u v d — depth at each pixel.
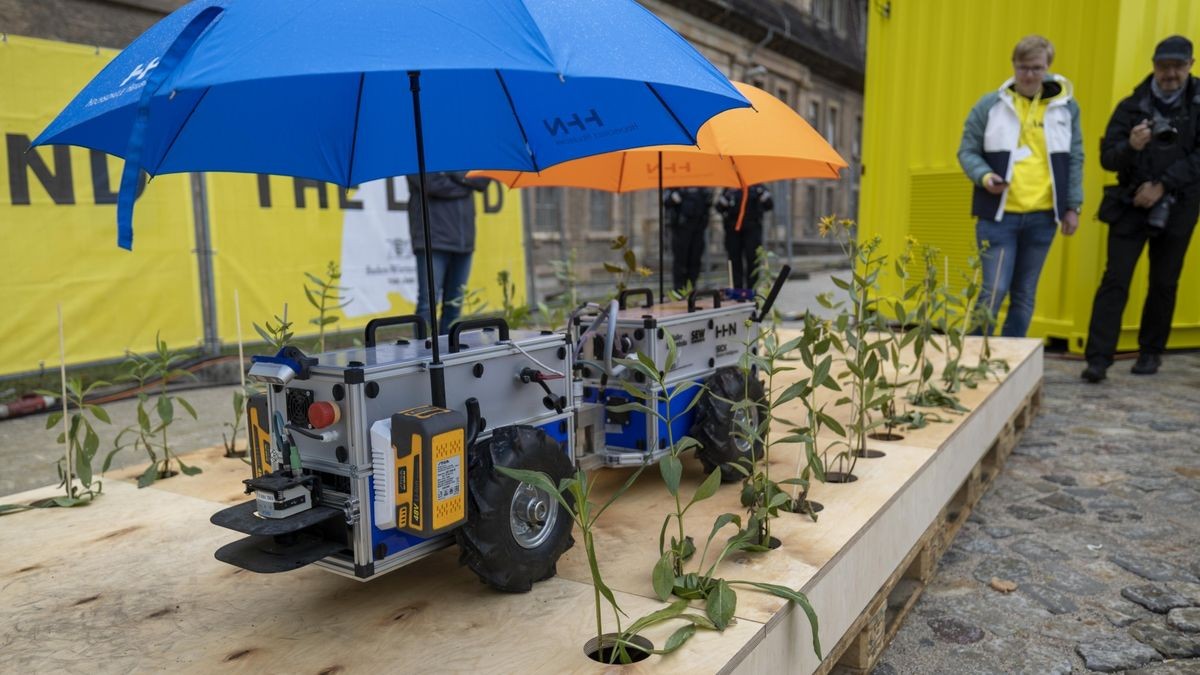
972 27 6.54
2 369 5.24
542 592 1.65
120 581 1.82
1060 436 4.03
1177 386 5.07
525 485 1.60
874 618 1.96
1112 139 4.93
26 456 4.12
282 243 6.73
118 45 6.20
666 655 1.35
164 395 2.67
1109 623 2.24
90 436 2.40
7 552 2.00
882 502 2.05
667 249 11.49
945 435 2.68
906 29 7.15
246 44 1.19
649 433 2.17
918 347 3.13
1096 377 5.17
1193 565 2.57
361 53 1.16
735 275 9.42
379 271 7.46
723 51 19.92
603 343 2.21
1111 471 3.48
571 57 1.27
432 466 1.41
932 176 6.91
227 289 6.39
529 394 1.78
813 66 25.91
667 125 2.06
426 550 1.57
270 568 1.40
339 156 2.11
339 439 1.47
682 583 1.58
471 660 1.40
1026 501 3.16
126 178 1.19
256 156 1.96
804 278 16.25
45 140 1.42
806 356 2.16
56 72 5.49
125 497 2.43
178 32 1.30
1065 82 4.71
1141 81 5.31
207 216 6.25
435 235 5.23
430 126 2.19
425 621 1.55
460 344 1.71
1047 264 6.19
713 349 2.40
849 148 30.22
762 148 2.42
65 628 1.59
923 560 2.38
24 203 5.33
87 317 5.64
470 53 1.19
